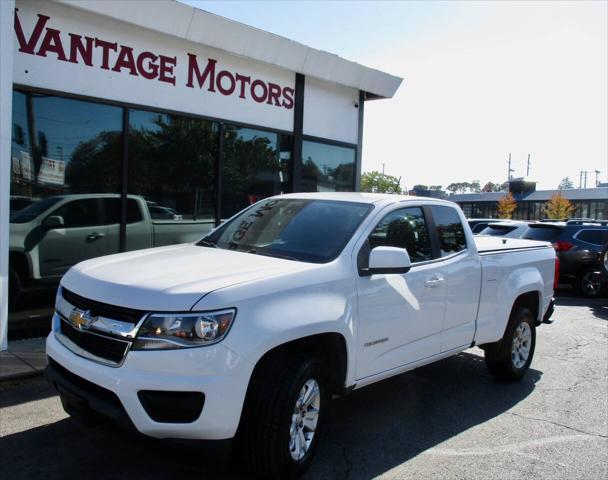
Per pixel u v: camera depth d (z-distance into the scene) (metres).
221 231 4.82
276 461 3.25
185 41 8.11
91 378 3.12
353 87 10.85
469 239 5.27
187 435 2.99
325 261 3.86
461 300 4.97
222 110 8.80
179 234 8.37
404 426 4.61
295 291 3.46
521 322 5.91
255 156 9.48
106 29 7.22
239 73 8.98
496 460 4.05
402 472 3.79
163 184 8.12
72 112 7.03
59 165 6.95
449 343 4.89
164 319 3.02
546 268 6.39
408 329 4.36
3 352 5.84
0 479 3.41
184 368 2.96
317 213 4.51
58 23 6.78
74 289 3.49
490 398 5.41
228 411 3.01
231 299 3.12
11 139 5.95
